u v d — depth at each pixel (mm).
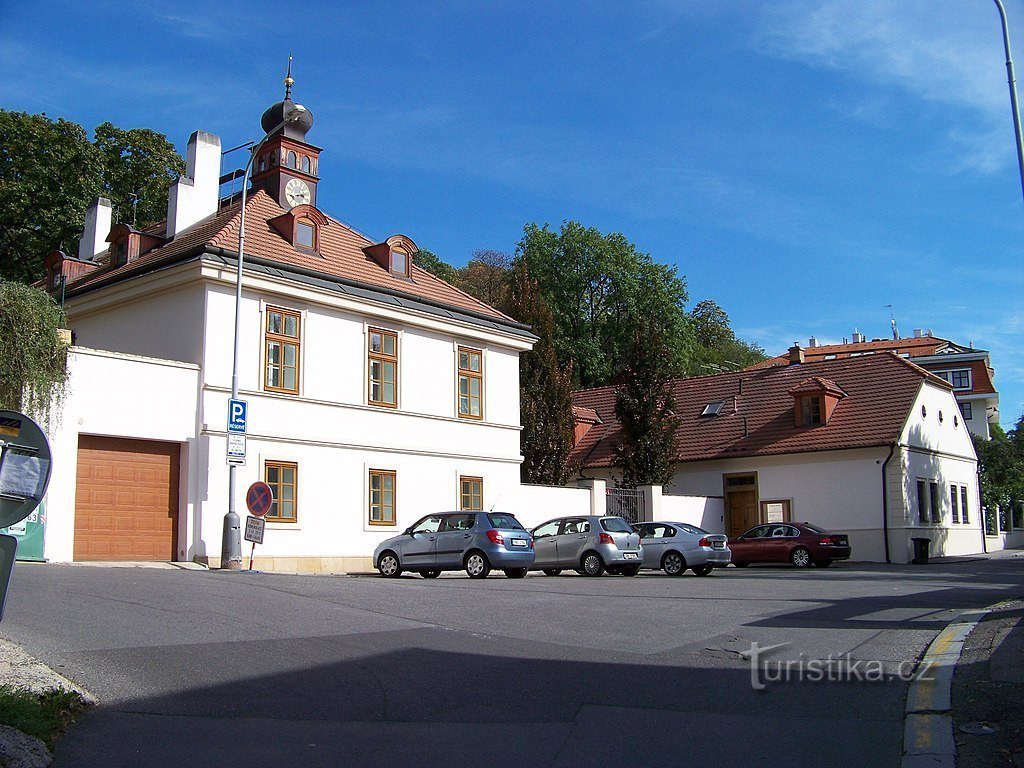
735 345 96812
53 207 38156
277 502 23078
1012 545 52188
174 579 15227
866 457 35406
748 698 7961
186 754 6289
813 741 6691
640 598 15500
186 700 7582
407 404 26656
